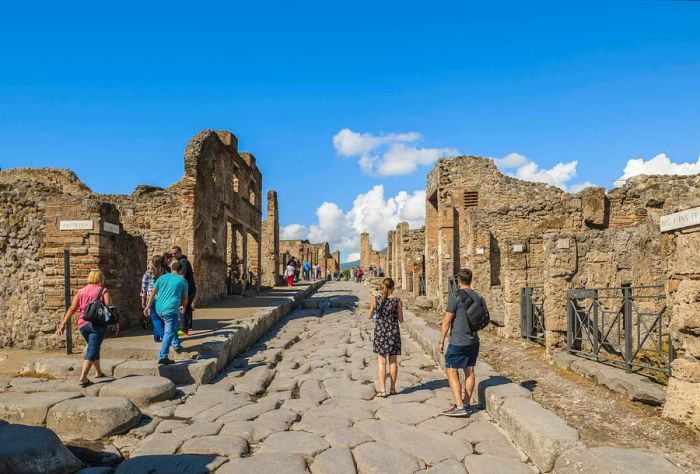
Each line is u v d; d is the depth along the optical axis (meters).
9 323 9.85
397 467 4.71
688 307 5.29
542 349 10.14
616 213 16.88
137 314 11.72
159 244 19.22
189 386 7.59
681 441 5.01
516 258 12.12
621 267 10.26
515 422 5.35
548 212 17.05
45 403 5.69
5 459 4.07
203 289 17.61
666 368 6.81
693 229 5.30
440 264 20.25
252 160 27.95
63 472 4.43
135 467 4.66
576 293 8.94
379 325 7.52
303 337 13.40
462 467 4.75
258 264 28.95
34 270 10.01
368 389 7.59
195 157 16.94
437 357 9.47
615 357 8.22
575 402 6.52
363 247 67.69
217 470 4.64
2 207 10.10
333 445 5.29
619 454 4.26
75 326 9.70
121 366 7.79
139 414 5.91
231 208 22.58
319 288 36.75
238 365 9.34
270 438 5.46
